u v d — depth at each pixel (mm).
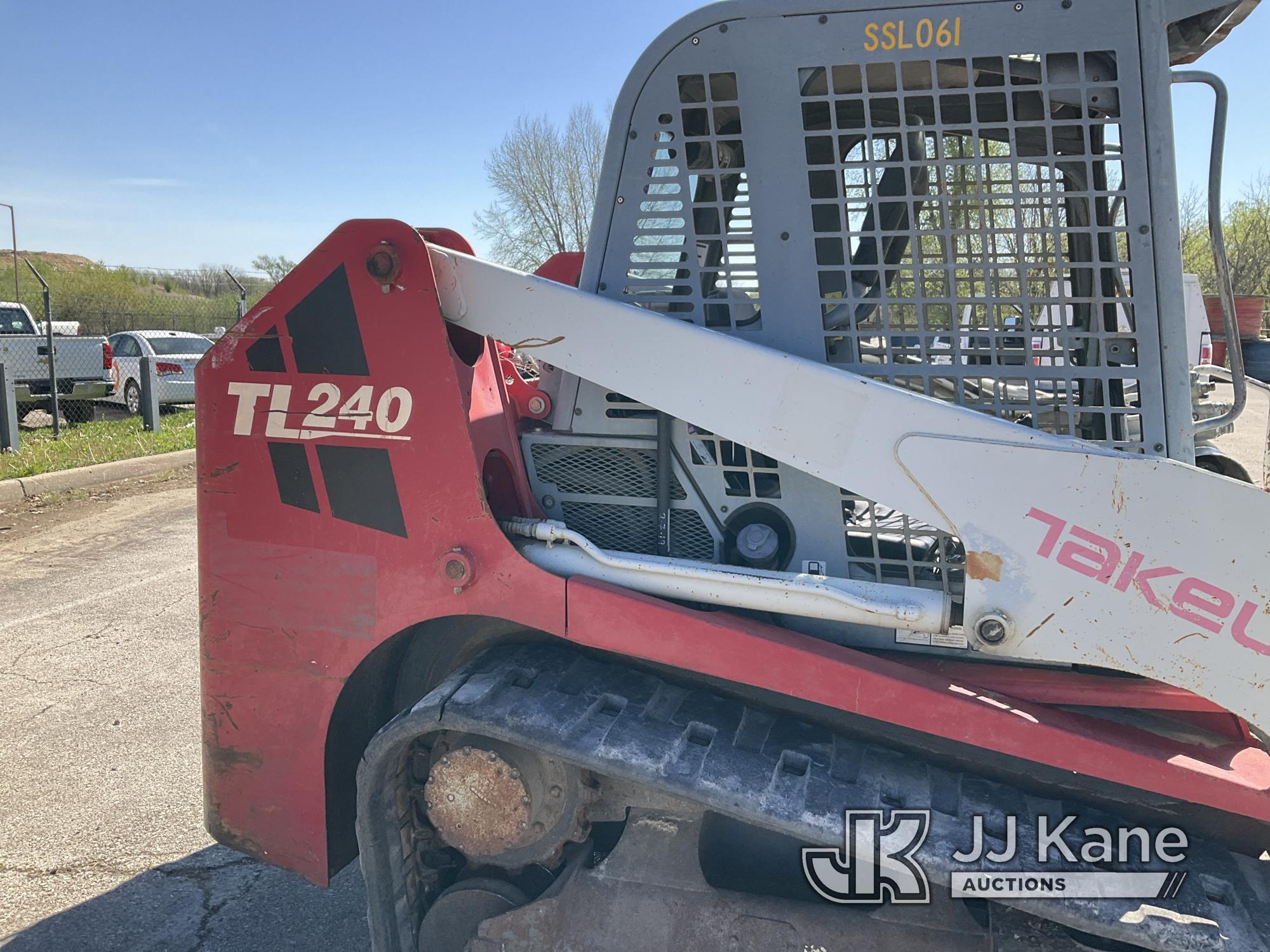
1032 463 1743
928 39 1899
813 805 1867
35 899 3002
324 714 2260
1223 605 1652
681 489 2230
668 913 2145
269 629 2281
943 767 2039
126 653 5055
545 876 2338
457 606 2111
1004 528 1771
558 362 2082
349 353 2131
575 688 2121
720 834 2207
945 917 2031
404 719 2049
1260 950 1648
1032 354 1901
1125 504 1690
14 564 6844
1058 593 1750
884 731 2004
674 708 2117
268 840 2365
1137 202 1835
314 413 2172
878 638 2072
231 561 2295
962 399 1939
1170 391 1843
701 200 2092
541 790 2141
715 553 2215
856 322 1996
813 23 1950
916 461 1819
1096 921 1716
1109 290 1954
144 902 3000
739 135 2035
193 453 11258
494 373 2410
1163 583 1684
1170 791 1742
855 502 2191
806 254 2023
